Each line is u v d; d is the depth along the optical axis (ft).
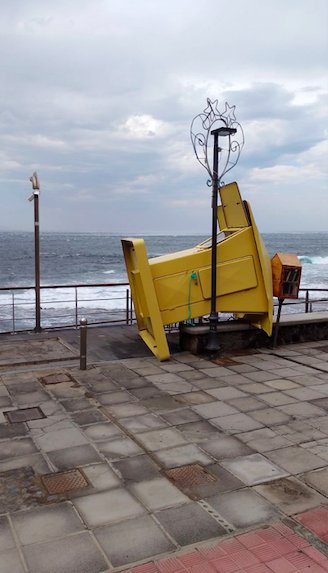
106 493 12.98
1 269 161.38
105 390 21.47
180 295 26.81
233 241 27.14
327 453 15.42
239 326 28.68
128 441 16.24
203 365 25.58
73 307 70.23
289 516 11.94
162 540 11.02
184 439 16.40
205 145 25.75
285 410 19.16
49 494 12.91
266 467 14.44
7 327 56.34
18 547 10.74
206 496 12.84
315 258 203.00
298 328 30.83
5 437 16.52
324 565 10.21
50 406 19.49
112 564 10.23
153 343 27.58
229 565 10.21
